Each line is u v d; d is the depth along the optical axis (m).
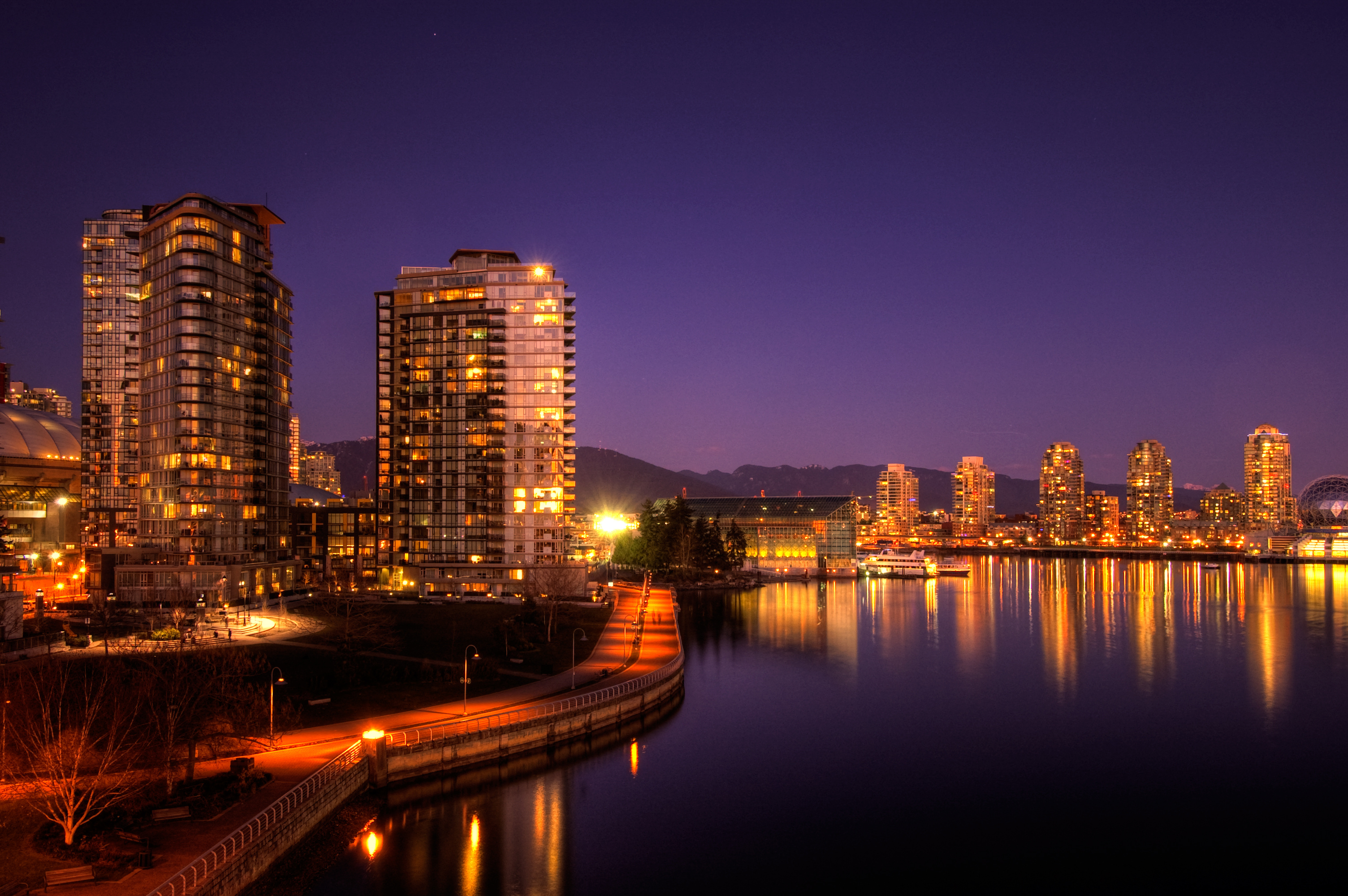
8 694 64.38
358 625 126.31
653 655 117.06
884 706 109.12
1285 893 60.44
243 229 165.12
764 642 157.88
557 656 115.44
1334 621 191.25
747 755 87.88
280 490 179.88
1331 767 86.19
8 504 199.00
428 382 185.25
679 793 76.75
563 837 66.00
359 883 56.97
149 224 161.88
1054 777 82.94
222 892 47.19
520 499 181.38
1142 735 96.94
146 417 162.62
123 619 133.38
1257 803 76.50
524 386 183.12
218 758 65.75
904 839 68.44
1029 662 139.75
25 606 143.88
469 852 62.94
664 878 60.78
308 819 58.53
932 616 197.62
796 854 65.31
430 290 187.38
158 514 157.88
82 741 53.31
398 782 69.94
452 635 128.50
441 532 182.62
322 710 82.06
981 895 59.69
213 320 156.62
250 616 144.00
